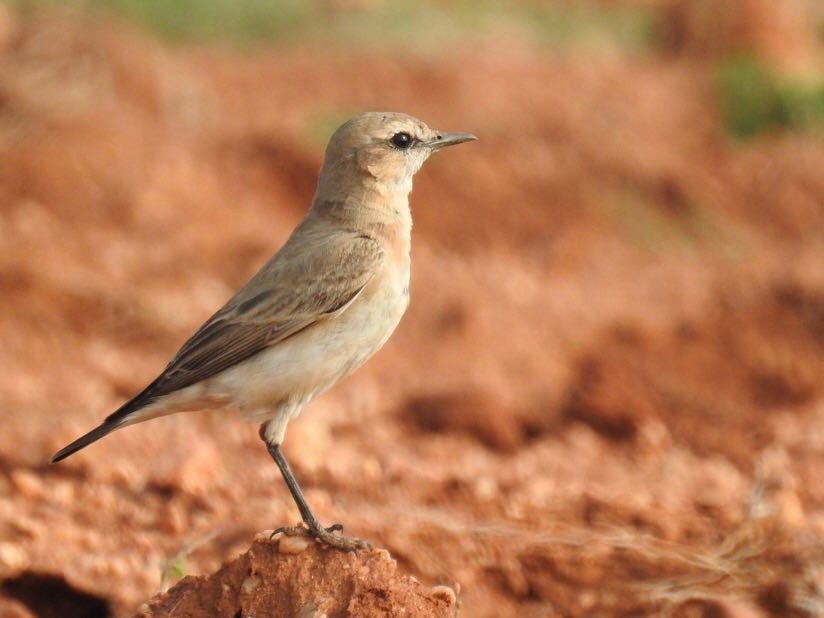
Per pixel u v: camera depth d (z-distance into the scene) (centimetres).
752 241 3512
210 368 1387
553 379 2467
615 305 2927
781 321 2652
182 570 1508
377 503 1770
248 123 3491
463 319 2658
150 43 3631
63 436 1844
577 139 3691
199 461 1756
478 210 3369
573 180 3516
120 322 2503
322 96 3803
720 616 1530
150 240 2850
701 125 3953
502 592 1599
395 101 3825
